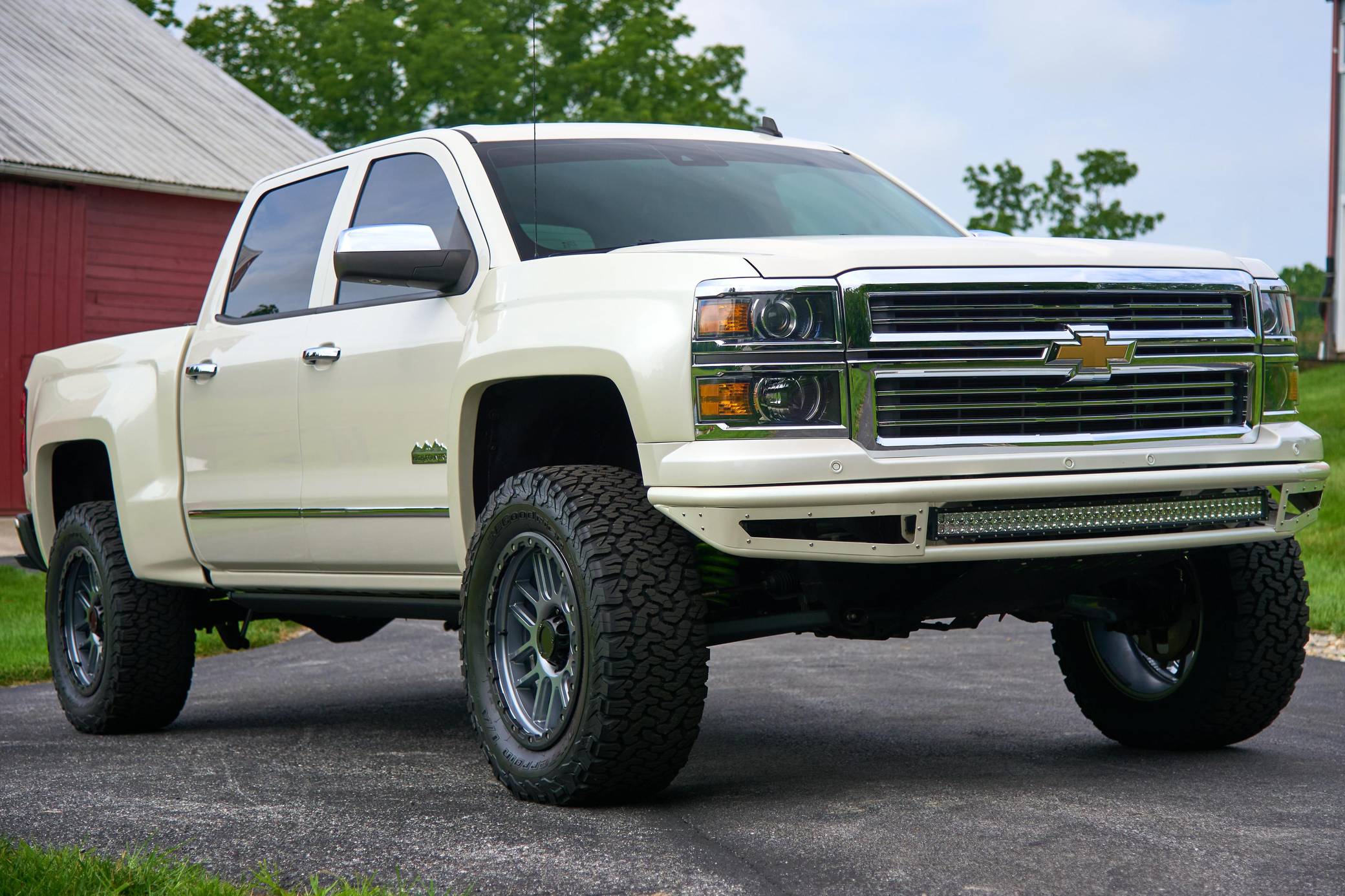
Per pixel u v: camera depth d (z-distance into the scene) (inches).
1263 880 116.3
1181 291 152.5
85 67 885.2
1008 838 131.0
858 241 149.1
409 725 224.7
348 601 200.8
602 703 143.0
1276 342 159.6
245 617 238.5
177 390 217.5
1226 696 170.9
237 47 1519.4
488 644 159.0
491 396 166.6
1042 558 150.1
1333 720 203.3
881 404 140.4
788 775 166.7
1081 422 147.3
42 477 247.9
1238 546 168.6
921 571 154.9
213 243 813.9
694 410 139.1
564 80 1381.6
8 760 198.4
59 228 757.3
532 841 135.3
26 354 746.8
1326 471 158.9
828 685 249.3
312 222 203.9
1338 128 868.6
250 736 217.9
